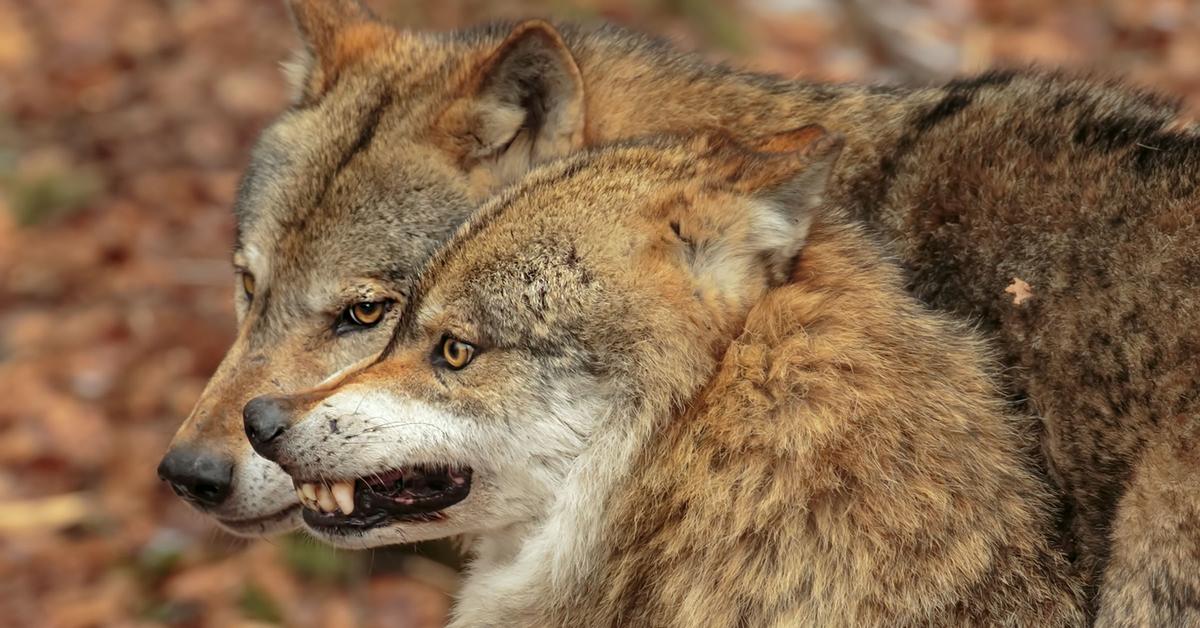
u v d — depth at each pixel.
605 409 7.42
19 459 14.38
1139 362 7.82
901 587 7.05
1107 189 8.45
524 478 7.69
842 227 8.02
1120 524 7.64
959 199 8.96
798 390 7.13
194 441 9.11
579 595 7.68
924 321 7.66
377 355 8.23
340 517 8.05
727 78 10.43
